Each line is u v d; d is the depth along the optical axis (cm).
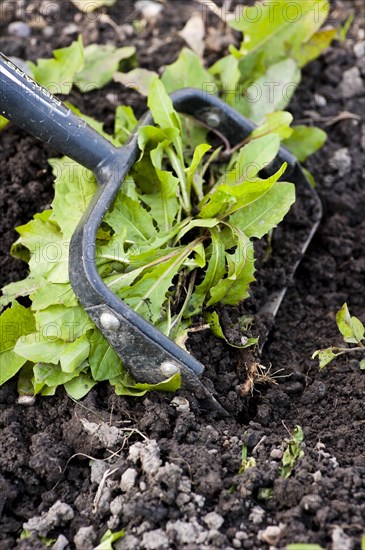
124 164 82
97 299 78
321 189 97
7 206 91
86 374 81
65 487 78
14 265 89
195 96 88
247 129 89
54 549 76
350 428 81
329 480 76
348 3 107
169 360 78
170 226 84
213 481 76
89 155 82
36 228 85
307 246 94
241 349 83
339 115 100
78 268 79
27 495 79
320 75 102
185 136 91
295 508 75
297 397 84
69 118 81
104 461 78
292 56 97
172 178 84
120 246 81
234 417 82
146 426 79
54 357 80
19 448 79
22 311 83
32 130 81
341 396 83
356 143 99
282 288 90
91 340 80
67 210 84
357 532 74
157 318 81
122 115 91
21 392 82
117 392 80
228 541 75
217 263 82
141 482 76
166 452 78
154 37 103
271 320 87
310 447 79
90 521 76
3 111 80
